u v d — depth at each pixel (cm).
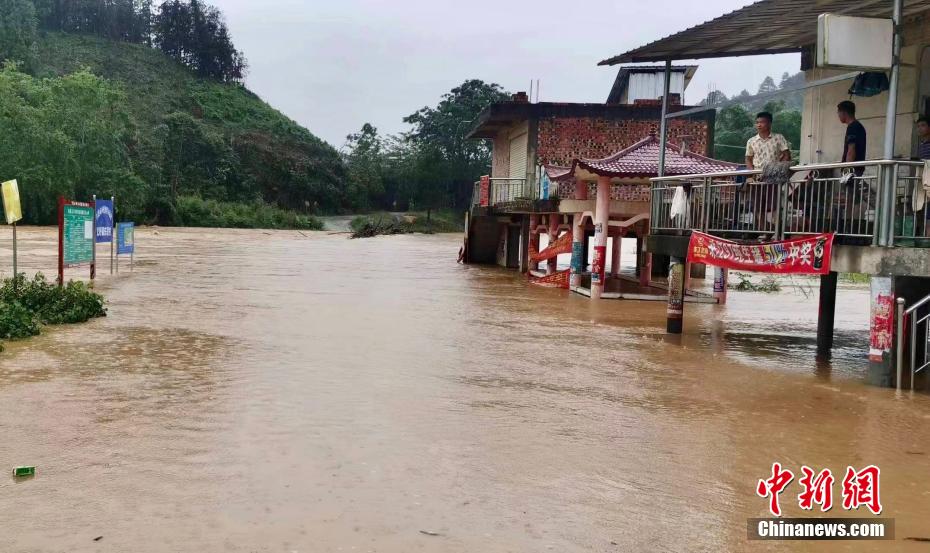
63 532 461
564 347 1178
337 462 599
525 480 577
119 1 9706
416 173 7469
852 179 912
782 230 1020
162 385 837
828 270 934
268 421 705
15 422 686
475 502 529
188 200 6397
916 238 877
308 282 2062
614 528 495
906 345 949
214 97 8831
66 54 8525
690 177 1242
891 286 933
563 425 730
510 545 462
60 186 5172
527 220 2788
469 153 7456
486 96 7306
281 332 1209
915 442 704
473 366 998
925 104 1133
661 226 1382
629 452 655
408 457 618
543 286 2220
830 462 645
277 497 524
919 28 1135
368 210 8181
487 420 737
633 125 2736
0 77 5097
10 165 5041
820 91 1331
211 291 1773
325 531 471
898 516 530
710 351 1188
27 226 5009
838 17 891
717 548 471
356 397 805
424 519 495
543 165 2498
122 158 5741
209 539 455
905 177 889
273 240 4631
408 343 1152
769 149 1130
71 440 638
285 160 7788
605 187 1880
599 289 1895
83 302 1322
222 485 543
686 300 1966
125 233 2211
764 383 955
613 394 870
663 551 464
